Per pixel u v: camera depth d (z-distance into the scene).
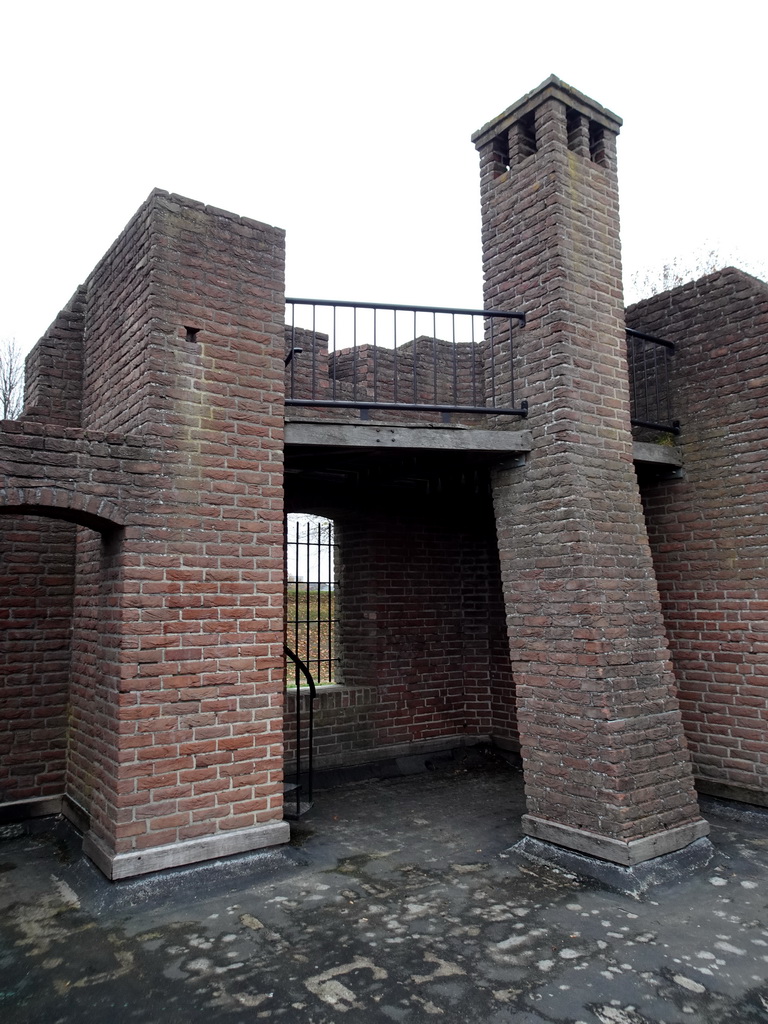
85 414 6.02
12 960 3.63
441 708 8.14
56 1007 3.23
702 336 6.58
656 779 4.92
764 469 6.08
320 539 7.98
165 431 4.70
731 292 6.39
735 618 6.19
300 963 3.59
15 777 5.57
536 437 5.52
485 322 6.13
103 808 4.57
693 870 4.75
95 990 3.36
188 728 4.59
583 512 5.23
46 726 5.72
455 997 3.29
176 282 4.83
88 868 4.57
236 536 4.89
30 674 5.71
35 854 5.09
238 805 4.73
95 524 4.66
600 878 4.59
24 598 5.74
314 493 7.26
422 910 4.20
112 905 4.15
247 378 5.06
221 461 4.89
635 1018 3.12
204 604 4.72
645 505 6.95
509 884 4.58
